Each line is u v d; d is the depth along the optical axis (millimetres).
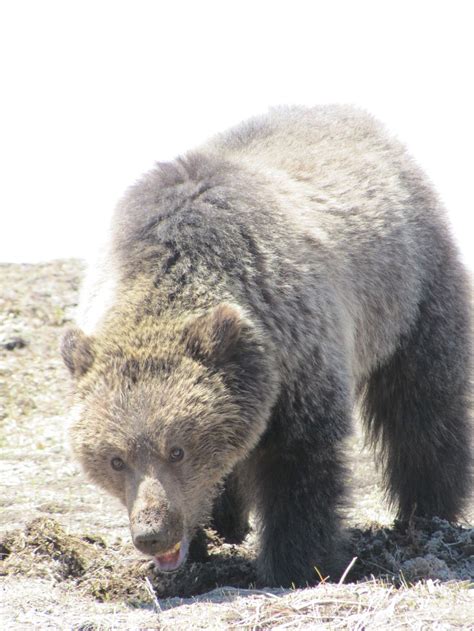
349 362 11734
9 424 18406
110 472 10141
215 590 10164
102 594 10977
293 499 11102
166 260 10641
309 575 11039
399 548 12039
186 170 11383
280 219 11164
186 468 10016
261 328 10562
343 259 11930
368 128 13766
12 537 11828
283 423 10969
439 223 13758
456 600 8680
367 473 16391
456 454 13945
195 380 10008
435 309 13523
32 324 22016
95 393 10070
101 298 11055
